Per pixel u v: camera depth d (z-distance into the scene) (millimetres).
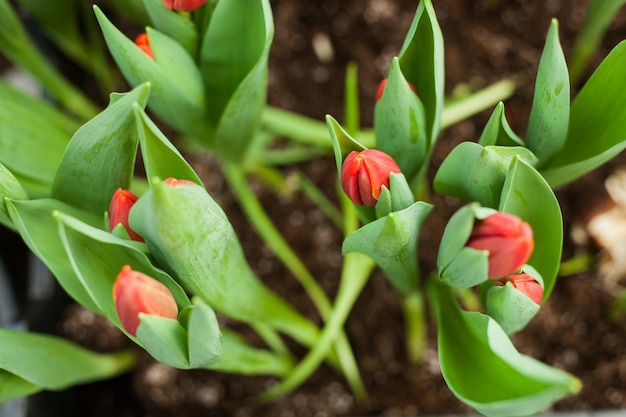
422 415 1110
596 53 1184
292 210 1187
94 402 1150
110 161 812
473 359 793
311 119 1235
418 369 1121
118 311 739
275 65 1257
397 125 814
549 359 1117
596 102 826
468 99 1142
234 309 870
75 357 934
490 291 781
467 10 1238
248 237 1185
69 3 1075
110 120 786
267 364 979
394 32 1248
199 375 1142
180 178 778
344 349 1085
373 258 818
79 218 830
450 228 737
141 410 1144
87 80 1257
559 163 847
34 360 857
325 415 1120
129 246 752
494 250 729
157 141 762
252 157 1102
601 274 1128
